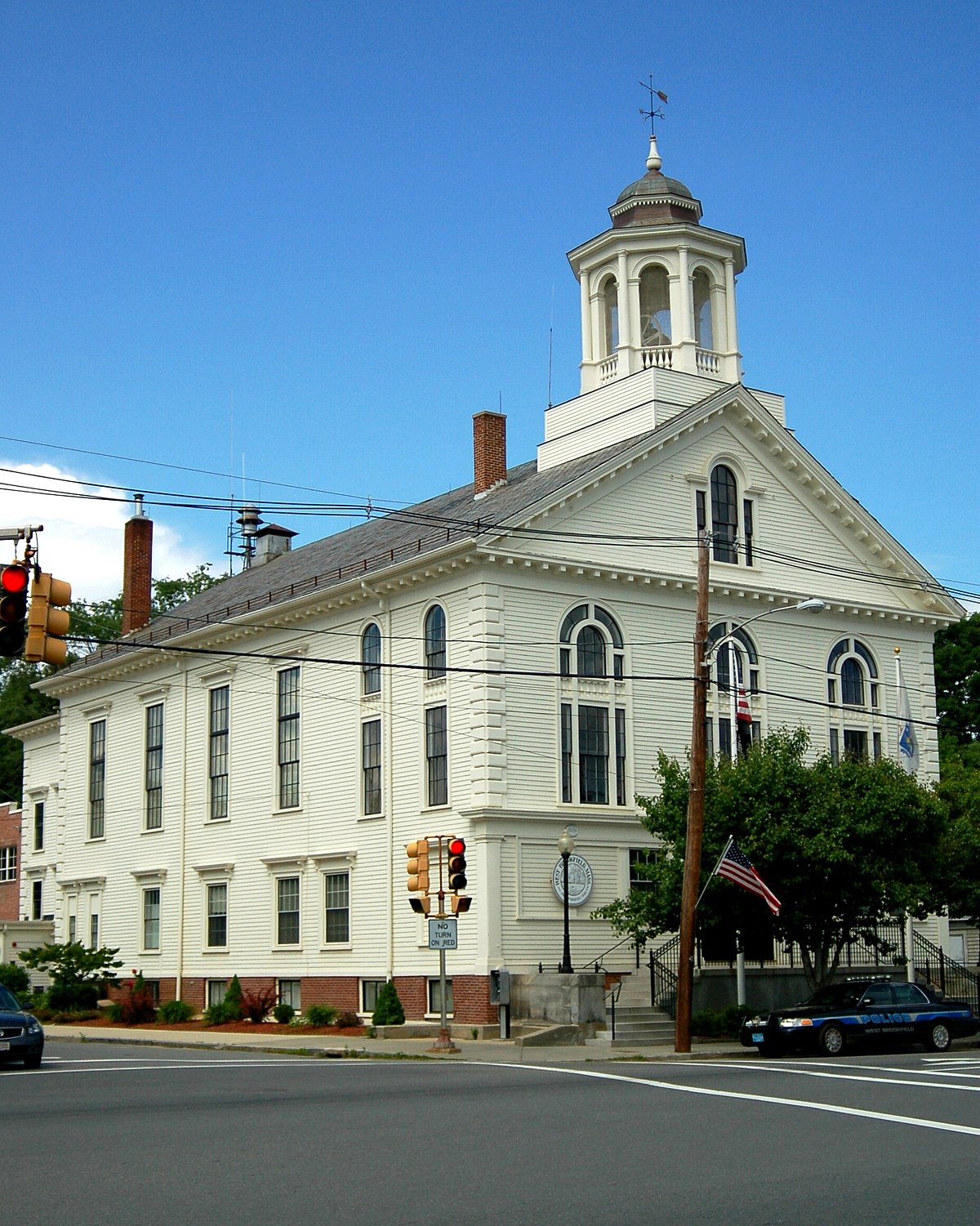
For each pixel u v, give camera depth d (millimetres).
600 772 40938
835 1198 12797
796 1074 25203
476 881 38406
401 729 41875
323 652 45438
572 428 46688
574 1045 34969
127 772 55250
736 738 39281
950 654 69062
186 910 50531
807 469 46438
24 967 58188
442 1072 26828
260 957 46656
